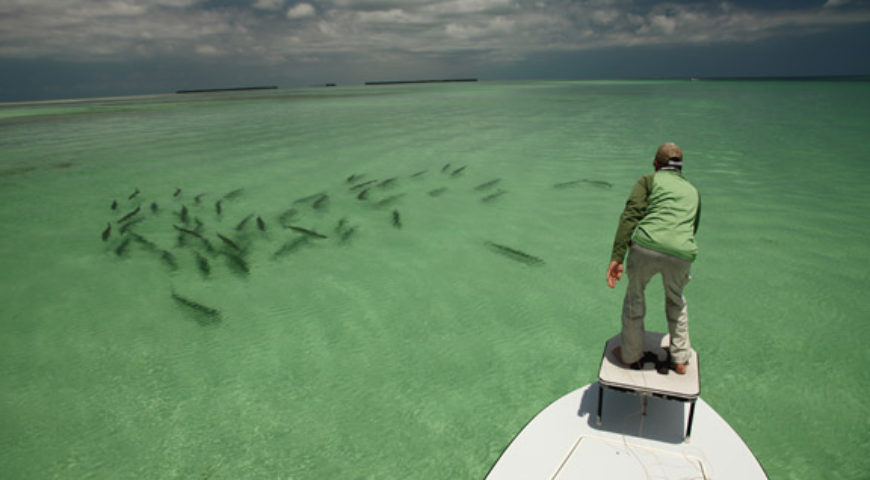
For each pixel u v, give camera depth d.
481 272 5.23
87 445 2.84
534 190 8.47
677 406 2.81
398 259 5.64
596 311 4.32
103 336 4.11
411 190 8.64
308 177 9.82
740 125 16.66
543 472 2.41
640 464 2.41
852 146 11.89
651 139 13.95
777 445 2.60
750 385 3.12
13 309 4.62
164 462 2.70
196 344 3.96
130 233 6.67
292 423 2.98
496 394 3.19
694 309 4.17
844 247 5.46
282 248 6.04
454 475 2.53
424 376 3.43
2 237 6.60
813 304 4.19
